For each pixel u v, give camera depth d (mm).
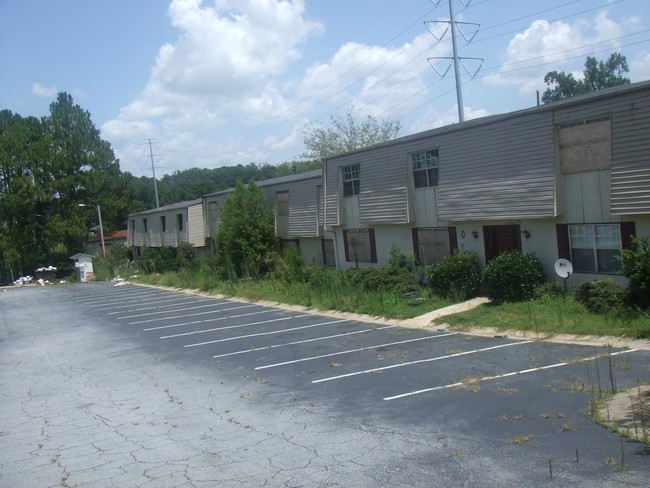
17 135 68125
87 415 11453
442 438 8055
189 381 13891
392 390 11125
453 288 20312
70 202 69062
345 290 23719
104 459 8539
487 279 18766
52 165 68062
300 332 19453
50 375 16281
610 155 16156
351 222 27891
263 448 8398
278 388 12320
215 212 45000
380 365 13500
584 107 16516
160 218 53688
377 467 7191
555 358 12344
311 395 11422
